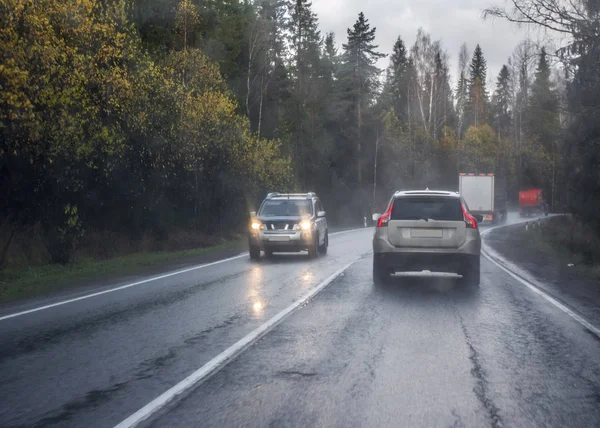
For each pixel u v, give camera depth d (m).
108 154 20.64
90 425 5.61
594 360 7.94
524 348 8.52
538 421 5.73
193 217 33.06
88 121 19.64
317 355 8.07
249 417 5.79
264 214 22.84
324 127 73.19
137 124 22.25
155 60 30.77
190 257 23.80
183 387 6.71
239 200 37.16
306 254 24.72
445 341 8.88
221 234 35.84
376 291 13.77
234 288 14.34
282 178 43.09
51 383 6.88
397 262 14.01
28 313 11.23
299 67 69.06
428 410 5.98
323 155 70.19
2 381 6.96
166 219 28.19
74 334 9.37
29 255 20.14
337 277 16.42
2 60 15.33
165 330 9.62
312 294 13.30
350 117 72.69
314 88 70.31
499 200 61.12
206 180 32.56
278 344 8.68
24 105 15.66
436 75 86.94
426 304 12.03
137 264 20.50
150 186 24.95
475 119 103.69
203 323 10.17
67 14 18.19
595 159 26.44
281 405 6.12
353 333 9.38
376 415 5.84
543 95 22.70
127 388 6.70
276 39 58.16
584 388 6.75
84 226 22.36
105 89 19.97
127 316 10.83
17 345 8.66
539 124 28.95
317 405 6.12
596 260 21.77
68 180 19.53
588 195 28.12
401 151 76.94
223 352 8.23
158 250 27.03
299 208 22.98
